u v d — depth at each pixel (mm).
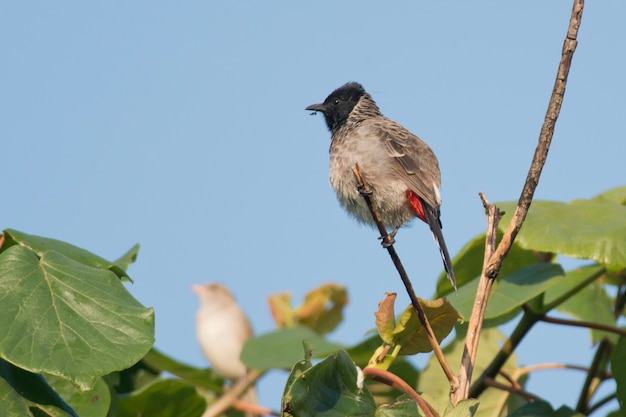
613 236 10305
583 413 10438
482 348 11250
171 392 10250
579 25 7426
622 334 9766
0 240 7922
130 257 9797
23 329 6594
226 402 11141
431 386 10719
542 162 7551
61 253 7781
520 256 12055
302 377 6305
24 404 6820
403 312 7406
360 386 6547
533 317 10242
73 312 6820
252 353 11031
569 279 12500
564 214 10930
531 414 9180
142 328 6855
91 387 6383
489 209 8047
